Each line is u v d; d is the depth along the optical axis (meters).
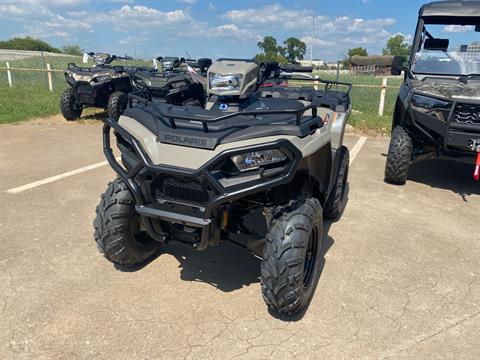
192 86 5.41
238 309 3.12
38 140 8.22
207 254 3.89
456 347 2.81
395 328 2.97
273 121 2.90
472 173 6.83
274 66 4.90
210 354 2.67
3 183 5.57
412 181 6.32
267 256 2.83
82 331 2.83
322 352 2.72
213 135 2.78
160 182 2.91
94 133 9.12
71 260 3.70
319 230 3.16
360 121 10.77
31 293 3.21
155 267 3.64
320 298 3.29
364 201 5.39
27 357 2.60
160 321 2.96
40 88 15.94
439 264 3.88
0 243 3.95
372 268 3.76
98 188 5.48
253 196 3.09
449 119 5.27
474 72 6.24
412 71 6.47
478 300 3.34
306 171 3.14
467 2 6.43
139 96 3.29
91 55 11.62
